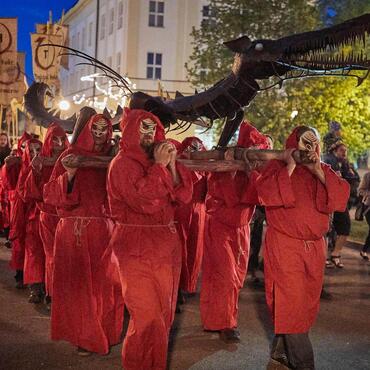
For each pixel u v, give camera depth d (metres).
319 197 4.96
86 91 39.00
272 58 5.32
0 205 10.92
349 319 7.12
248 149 5.33
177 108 6.01
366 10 23.45
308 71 5.44
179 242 5.07
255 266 8.84
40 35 18.12
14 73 18.97
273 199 4.92
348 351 5.93
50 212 6.71
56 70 18.19
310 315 5.08
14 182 8.69
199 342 6.13
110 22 36.59
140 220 4.88
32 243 7.42
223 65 20.00
